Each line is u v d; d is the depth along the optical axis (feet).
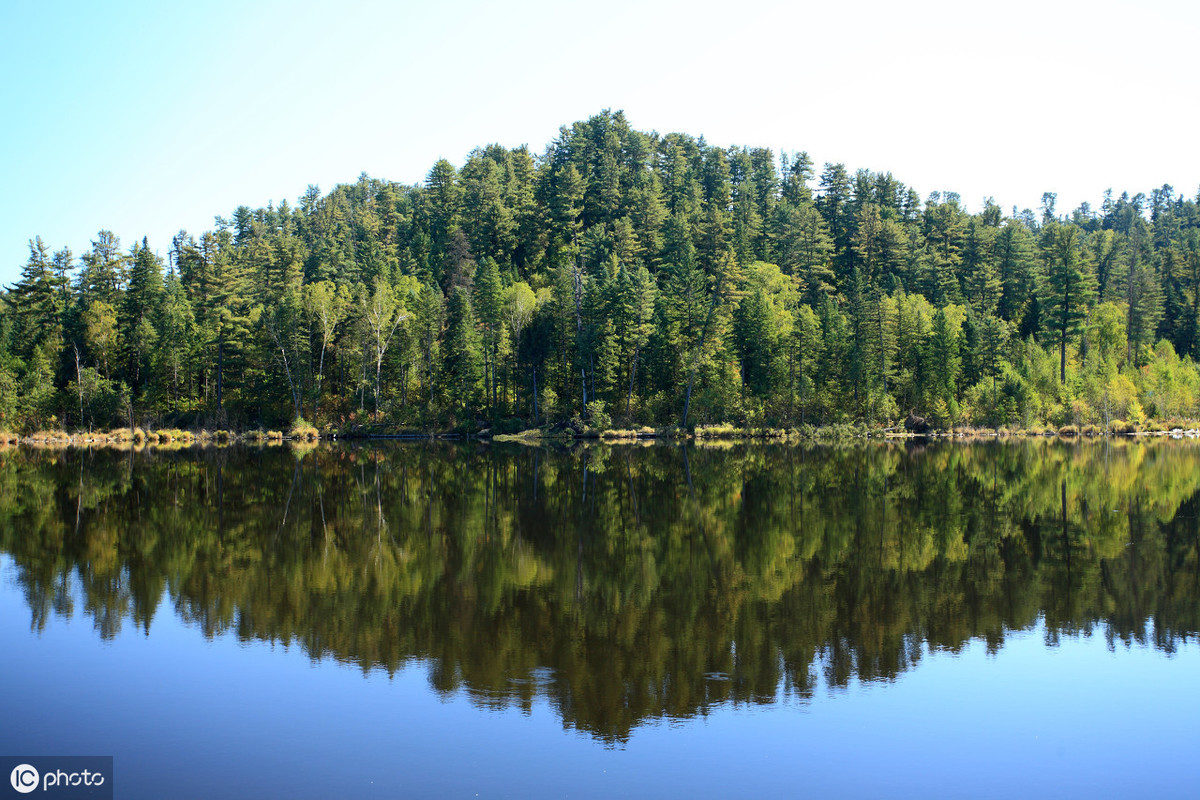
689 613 55.67
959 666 45.70
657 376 262.26
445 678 44.37
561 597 59.82
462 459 175.32
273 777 33.65
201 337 255.29
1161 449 193.47
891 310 265.34
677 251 311.47
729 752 35.70
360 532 86.17
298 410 251.80
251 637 51.49
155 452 196.65
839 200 423.23
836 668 45.42
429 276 332.19
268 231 473.26
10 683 44.19
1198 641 49.67
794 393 256.52
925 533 83.15
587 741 36.76
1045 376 267.18
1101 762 34.68
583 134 458.09
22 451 198.59
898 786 32.76
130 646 50.06
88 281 298.76
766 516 94.58
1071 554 72.90
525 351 250.98
